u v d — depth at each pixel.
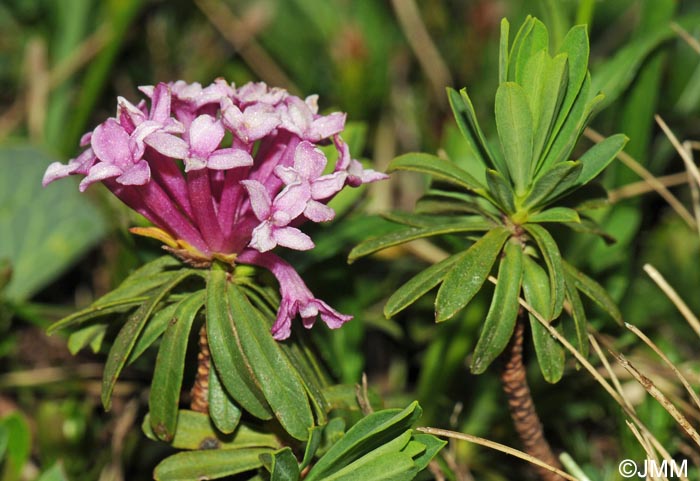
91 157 0.25
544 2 0.31
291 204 0.24
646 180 0.31
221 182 0.25
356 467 0.25
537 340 0.25
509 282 0.25
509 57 0.25
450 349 0.30
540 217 0.25
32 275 0.34
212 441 0.26
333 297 0.30
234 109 0.24
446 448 0.30
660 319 0.33
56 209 0.35
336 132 0.25
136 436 0.31
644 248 0.34
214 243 0.25
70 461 0.31
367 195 0.33
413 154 0.26
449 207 0.26
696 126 0.36
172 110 0.25
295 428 0.25
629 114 0.31
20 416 0.29
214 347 0.25
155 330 0.25
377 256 0.33
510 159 0.25
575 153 0.34
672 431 0.29
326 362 0.30
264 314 0.25
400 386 0.33
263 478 0.26
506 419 0.30
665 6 0.31
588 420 0.32
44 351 0.34
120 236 0.31
